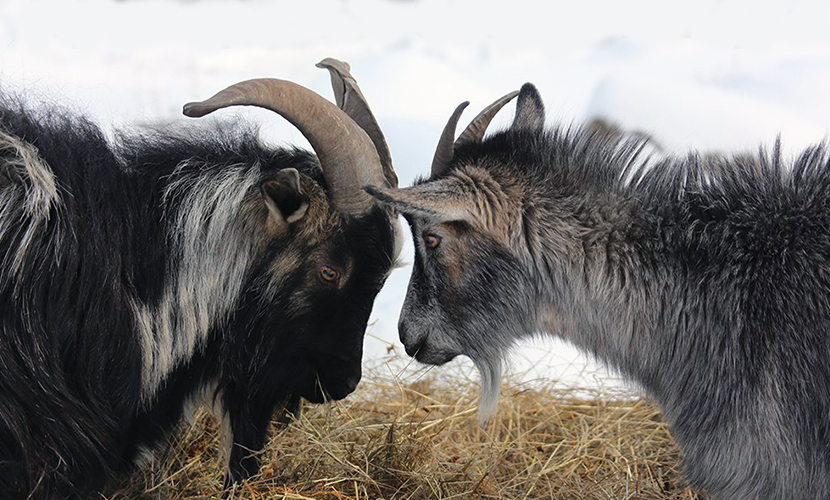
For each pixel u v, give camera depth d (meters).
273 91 7.00
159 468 8.12
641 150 7.06
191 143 7.53
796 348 6.26
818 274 6.32
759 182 6.75
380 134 7.74
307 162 7.64
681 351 6.83
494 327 7.29
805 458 6.26
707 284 6.66
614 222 6.90
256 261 7.41
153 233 7.12
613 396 10.51
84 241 6.74
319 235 7.38
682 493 8.62
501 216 6.97
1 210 6.54
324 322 7.55
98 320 6.77
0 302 6.46
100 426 6.88
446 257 7.21
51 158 6.79
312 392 7.88
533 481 8.66
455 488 8.45
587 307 7.06
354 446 8.63
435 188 6.77
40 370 6.57
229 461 7.90
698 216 6.78
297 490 7.74
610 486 8.64
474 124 7.44
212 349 7.57
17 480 6.59
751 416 6.43
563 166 7.00
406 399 10.20
